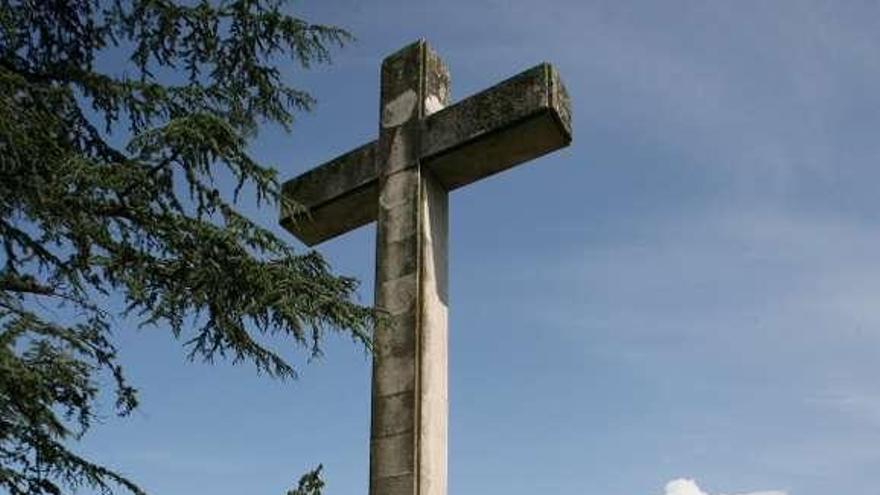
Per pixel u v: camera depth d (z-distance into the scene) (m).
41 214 8.94
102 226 9.21
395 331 9.23
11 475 8.59
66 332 8.86
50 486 8.91
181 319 9.44
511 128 9.52
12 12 10.09
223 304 9.30
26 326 8.55
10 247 9.13
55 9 10.42
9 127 8.59
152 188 9.21
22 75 10.01
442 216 9.98
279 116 10.68
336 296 9.30
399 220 9.76
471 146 9.71
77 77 10.02
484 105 9.71
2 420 8.65
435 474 8.71
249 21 10.22
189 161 9.06
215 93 10.30
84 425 9.36
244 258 9.11
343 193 10.38
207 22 10.26
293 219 10.75
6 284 9.24
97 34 10.56
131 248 9.31
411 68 10.41
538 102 9.40
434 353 9.16
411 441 8.73
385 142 10.23
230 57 10.45
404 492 8.59
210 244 9.14
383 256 9.67
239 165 9.24
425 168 9.95
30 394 8.48
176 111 10.18
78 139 10.28
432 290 9.45
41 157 9.04
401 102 10.31
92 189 8.94
